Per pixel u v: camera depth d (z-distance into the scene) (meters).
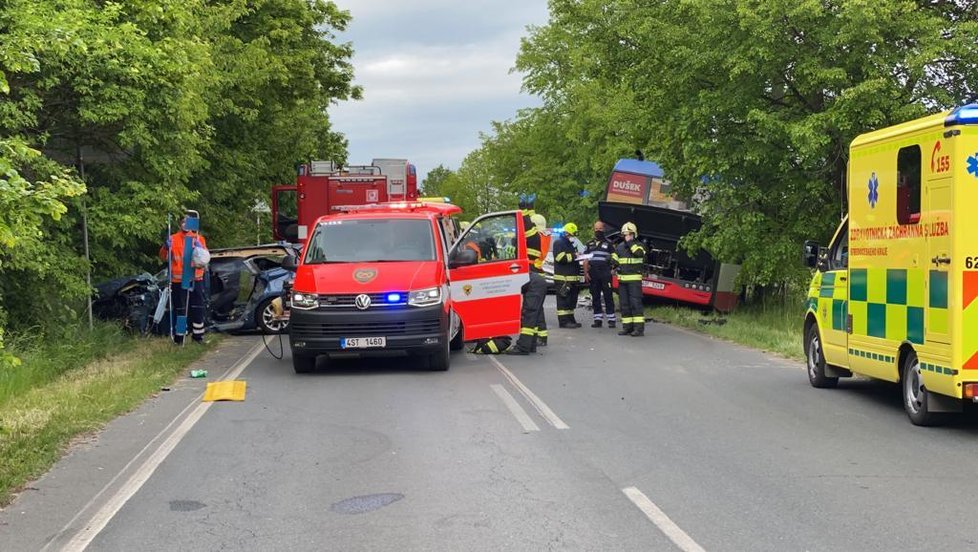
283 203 34.28
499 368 13.23
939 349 8.54
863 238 10.06
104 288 17.25
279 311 17.06
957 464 7.46
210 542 5.61
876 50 16.34
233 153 24.72
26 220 6.90
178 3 15.61
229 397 10.70
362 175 24.70
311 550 5.44
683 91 19.03
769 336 16.41
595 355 14.74
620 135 33.34
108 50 13.38
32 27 11.75
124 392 10.78
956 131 8.25
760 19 16.56
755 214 18.50
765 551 5.30
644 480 6.95
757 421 9.30
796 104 18.20
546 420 9.33
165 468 7.46
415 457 7.75
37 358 12.05
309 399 10.72
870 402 10.42
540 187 45.22
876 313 9.78
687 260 21.28
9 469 7.18
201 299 15.97
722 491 6.63
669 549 5.36
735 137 18.38
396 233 13.60
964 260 8.28
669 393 11.02
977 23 16.14
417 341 12.35
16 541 5.64
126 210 14.98
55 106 14.08
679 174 20.09
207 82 18.67
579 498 6.46
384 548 5.45
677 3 19.14
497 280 14.27
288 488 6.83
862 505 6.25
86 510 6.29
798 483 6.84
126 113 13.75
